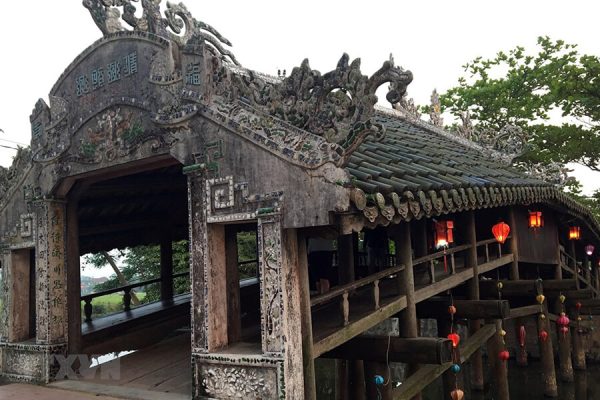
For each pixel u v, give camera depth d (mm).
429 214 6094
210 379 5938
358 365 10758
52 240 8250
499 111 22734
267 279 5574
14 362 8398
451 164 9656
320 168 5270
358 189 5043
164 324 11281
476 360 15086
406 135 12406
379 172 6004
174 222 13484
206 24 7402
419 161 8406
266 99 5918
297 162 5418
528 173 15688
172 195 11938
